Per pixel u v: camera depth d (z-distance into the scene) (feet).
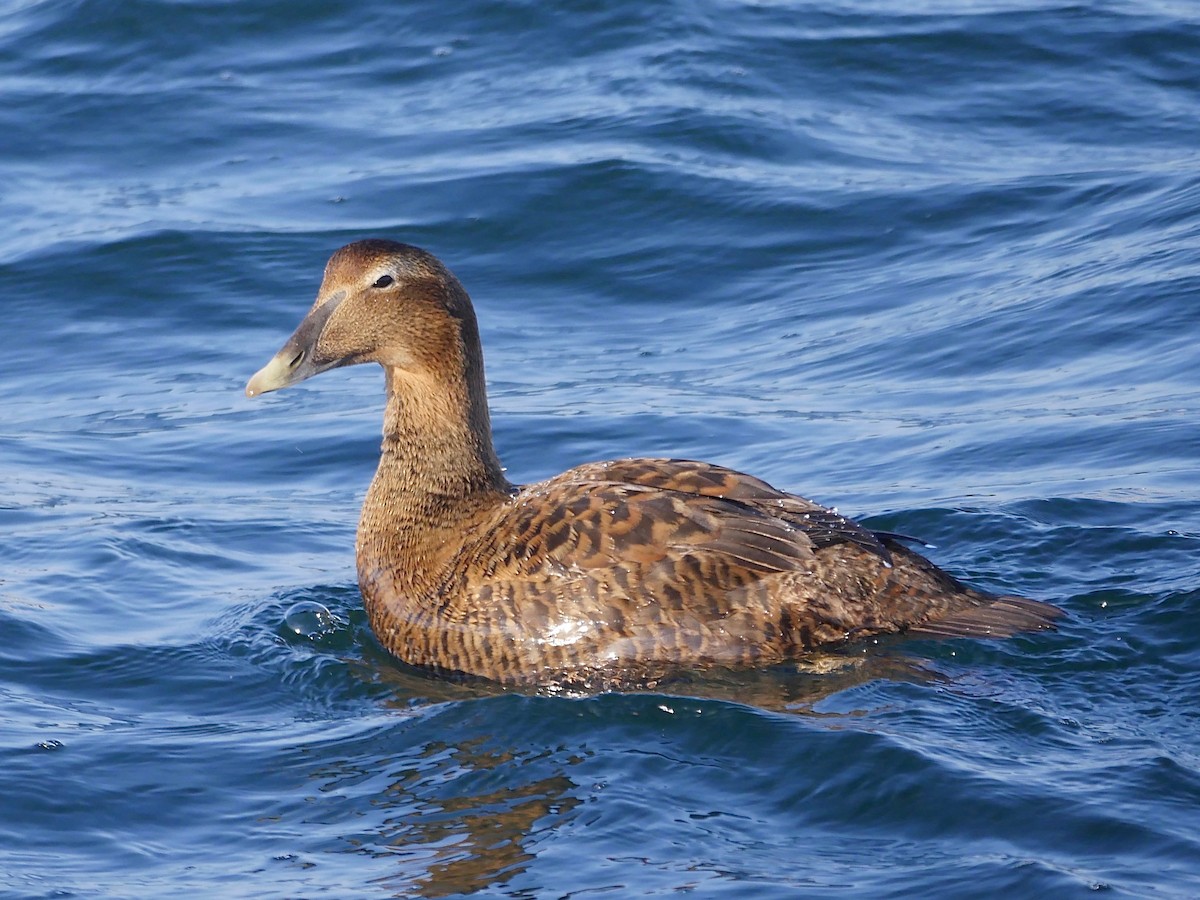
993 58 73.26
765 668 33.27
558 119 69.05
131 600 39.65
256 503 46.62
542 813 28.27
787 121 68.80
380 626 36.04
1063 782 28.07
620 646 33.40
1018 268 58.08
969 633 33.88
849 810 27.86
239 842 27.78
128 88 72.49
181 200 64.54
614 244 61.57
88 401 53.57
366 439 51.24
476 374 36.17
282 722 32.94
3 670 35.29
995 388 50.83
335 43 75.72
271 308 58.49
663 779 29.25
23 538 43.34
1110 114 69.15
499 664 34.19
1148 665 33.14
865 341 55.06
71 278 59.93
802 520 34.27
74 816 28.68
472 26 76.38
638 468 35.53
